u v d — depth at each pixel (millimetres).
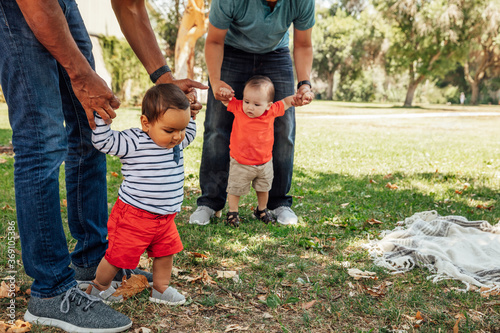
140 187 2162
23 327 1979
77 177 2334
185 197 4711
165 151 2215
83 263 2432
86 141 2309
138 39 2467
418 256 3080
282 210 4051
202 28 19016
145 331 2076
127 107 18016
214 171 3891
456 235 3520
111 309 2113
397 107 34531
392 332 2186
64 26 1823
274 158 4004
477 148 9734
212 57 3555
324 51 47938
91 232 2418
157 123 2107
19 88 1910
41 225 1969
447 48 33375
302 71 3709
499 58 40969
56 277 2031
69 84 2211
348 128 14227
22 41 1883
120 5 2385
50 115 1979
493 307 2475
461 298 2557
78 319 2031
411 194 5137
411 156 8250
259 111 3576
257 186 3850
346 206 4520
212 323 2207
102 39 17406
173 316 2256
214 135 3832
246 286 2631
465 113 25797
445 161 7766
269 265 2904
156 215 2209
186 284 2617
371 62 43750
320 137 11023
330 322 2270
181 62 19234
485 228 3643
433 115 22953
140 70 18875
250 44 3646
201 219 3775
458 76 53438
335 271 2904
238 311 2342
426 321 2305
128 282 2396
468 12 31203
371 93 58750
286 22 3521
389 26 36219
